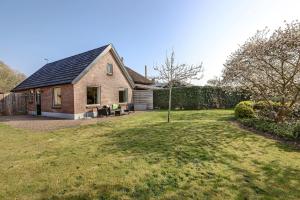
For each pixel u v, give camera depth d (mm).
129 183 3750
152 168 4453
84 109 14820
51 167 4578
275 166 4582
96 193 3408
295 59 8195
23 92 19719
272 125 8414
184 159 5012
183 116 13680
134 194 3373
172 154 5398
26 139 7574
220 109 19078
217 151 5668
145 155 5336
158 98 22391
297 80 8906
